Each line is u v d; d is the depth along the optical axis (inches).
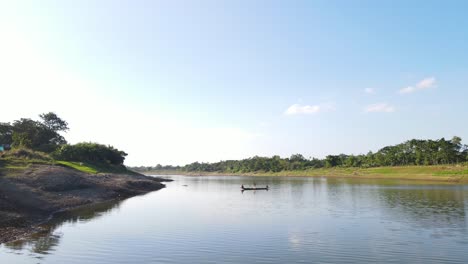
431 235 1252.5
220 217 1700.3
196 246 1107.3
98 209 1967.3
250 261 949.8
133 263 924.6
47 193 2090.3
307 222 1542.8
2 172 2266.2
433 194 2819.9
